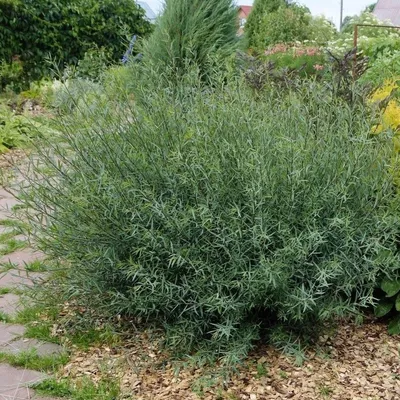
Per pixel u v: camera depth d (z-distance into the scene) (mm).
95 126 2738
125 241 2531
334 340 2688
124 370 2447
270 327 2648
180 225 2336
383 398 2260
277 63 9156
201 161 2416
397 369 2459
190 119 2648
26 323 2877
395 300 2781
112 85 2887
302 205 2414
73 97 2895
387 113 3182
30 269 3094
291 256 2322
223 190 2385
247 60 4500
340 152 2527
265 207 2369
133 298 2562
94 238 2557
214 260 2408
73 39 10586
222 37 7012
